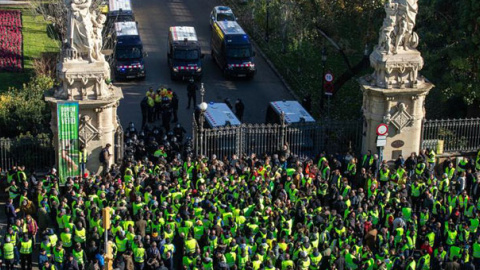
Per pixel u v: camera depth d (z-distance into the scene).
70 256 37.16
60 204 41.19
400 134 51.88
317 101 67.38
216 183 44.00
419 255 39.62
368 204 42.28
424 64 57.47
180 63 71.94
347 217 40.94
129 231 38.59
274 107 57.47
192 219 40.34
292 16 67.38
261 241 38.56
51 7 73.25
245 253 37.22
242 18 89.88
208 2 97.31
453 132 53.84
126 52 71.81
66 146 47.88
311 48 70.06
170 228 39.34
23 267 40.03
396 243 40.81
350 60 74.00
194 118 53.19
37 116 55.44
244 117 65.12
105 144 48.72
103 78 47.38
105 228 35.00
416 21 58.56
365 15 60.34
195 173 47.12
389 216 41.78
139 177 44.25
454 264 38.12
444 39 57.75
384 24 49.53
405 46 50.00
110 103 47.88
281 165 49.28
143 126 58.72
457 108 61.34
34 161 49.62
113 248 38.06
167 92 62.56
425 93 51.06
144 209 40.59
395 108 51.16
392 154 52.22
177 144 52.69
